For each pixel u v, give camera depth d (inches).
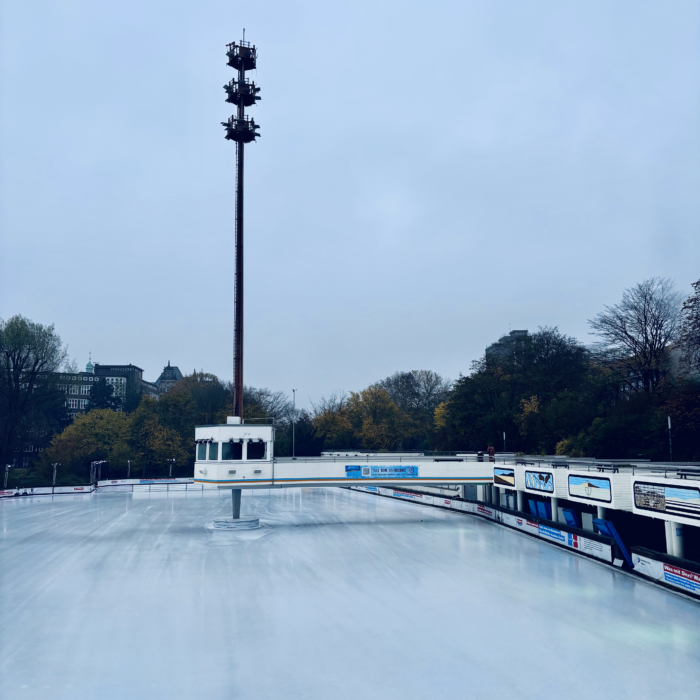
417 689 601.0
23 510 2239.2
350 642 741.9
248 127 2087.8
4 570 1170.0
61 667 666.2
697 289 1766.7
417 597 948.6
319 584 1042.1
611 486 1123.3
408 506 2390.5
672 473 1152.2
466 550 1359.5
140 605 914.1
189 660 684.7
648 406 1925.4
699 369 1796.3
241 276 1994.3
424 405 4734.3
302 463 1758.1
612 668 647.1
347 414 4104.3
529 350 2970.0
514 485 1651.1
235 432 1720.0
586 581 1043.9
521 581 1048.8
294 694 592.1
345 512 2162.9
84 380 6318.9
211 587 1024.2
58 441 3336.6
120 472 3644.2
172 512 2155.5
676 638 739.4
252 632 781.3
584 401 2322.8
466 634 765.3
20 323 3282.5
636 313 2234.3
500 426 2733.8
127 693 597.3
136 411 3715.6
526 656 685.9
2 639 761.0
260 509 2263.8
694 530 1165.7
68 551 1370.6
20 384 3346.5
